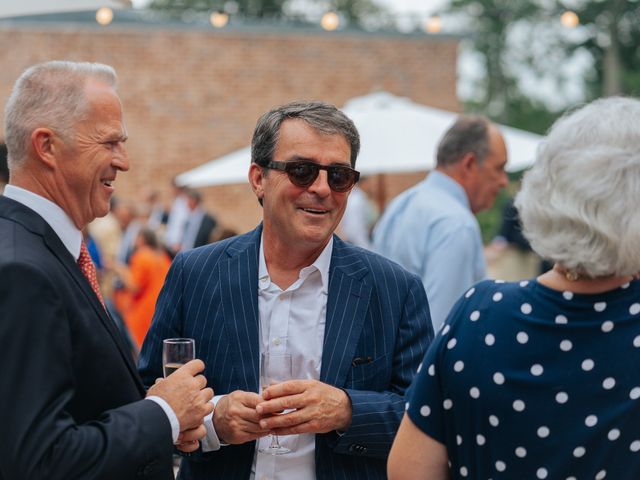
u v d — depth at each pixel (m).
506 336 1.60
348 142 2.34
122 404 1.94
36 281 1.76
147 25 12.21
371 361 2.34
